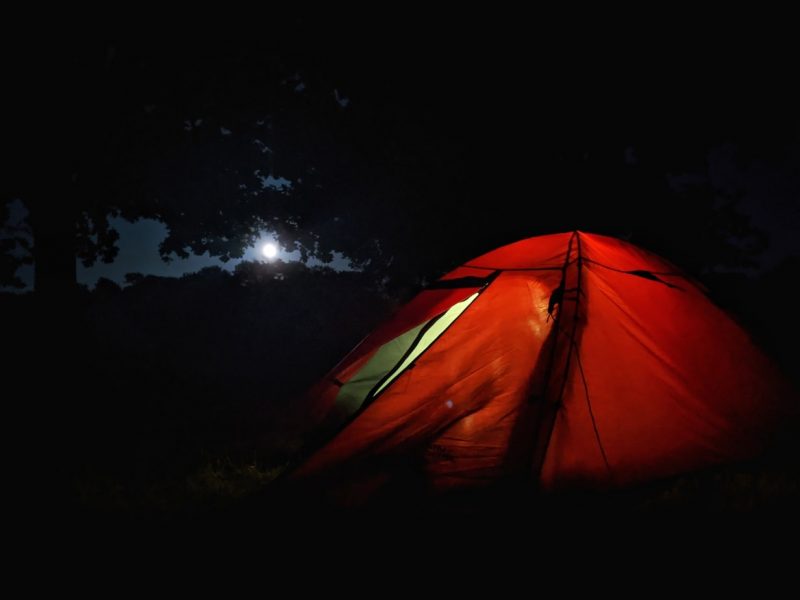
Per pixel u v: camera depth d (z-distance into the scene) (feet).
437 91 24.12
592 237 16.07
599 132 24.94
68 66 24.57
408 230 25.94
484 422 13.60
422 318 17.08
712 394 14.49
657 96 24.35
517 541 11.22
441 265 26.35
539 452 13.03
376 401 14.08
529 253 15.97
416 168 24.80
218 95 24.35
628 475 13.09
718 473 13.71
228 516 12.25
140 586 10.23
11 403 22.71
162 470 15.94
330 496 12.59
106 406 23.07
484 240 25.40
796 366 22.36
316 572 10.43
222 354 33.71
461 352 14.48
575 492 12.66
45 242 27.45
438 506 12.39
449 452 13.30
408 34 23.62
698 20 23.15
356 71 24.22
